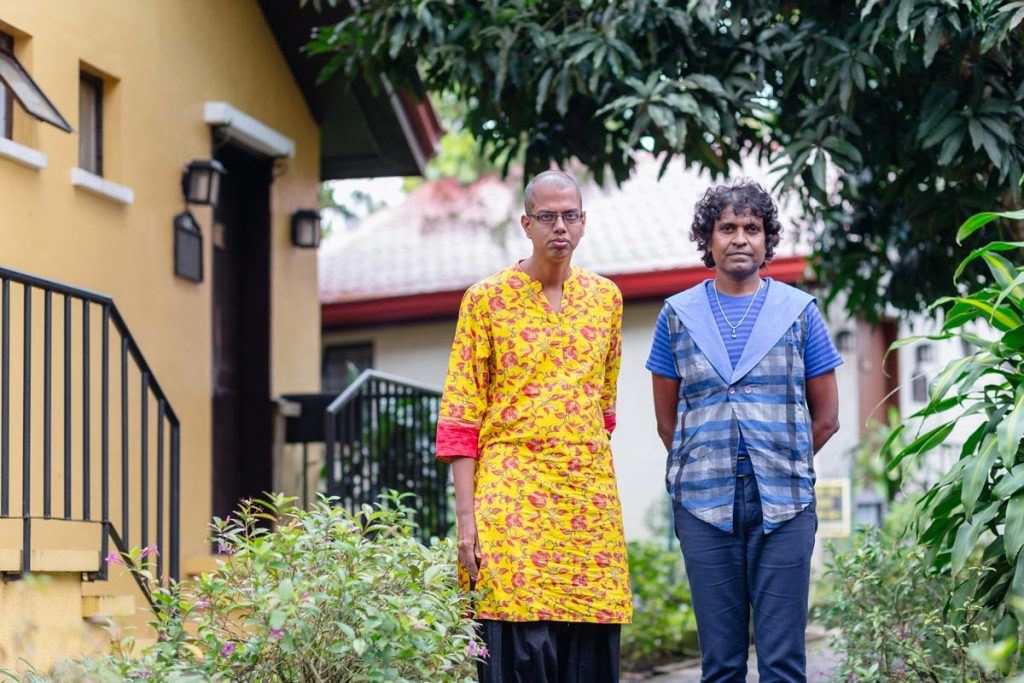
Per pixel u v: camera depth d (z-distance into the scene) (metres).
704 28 5.49
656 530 10.51
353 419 6.41
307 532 3.28
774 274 10.42
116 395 5.65
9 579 3.80
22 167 4.99
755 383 3.43
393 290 12.23
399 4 5.75
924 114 4.92
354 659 3.08
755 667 6.25
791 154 5.19
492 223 13.81
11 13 4.97
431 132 8.73
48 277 5.14
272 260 7.37
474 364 3.36
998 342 3.63
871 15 5.11
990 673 3.56
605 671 3.36
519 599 3.23
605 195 13.53
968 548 3.50
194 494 6.34
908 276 6.49
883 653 4.11
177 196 6.29
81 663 3.21
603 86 5.62
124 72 5.83
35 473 4.96
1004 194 5.17
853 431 12.12
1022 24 4.78
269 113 7.37
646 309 11.27
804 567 3.40
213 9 6.71
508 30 5.49
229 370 7.16
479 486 3.33
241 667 3.06
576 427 3.31
